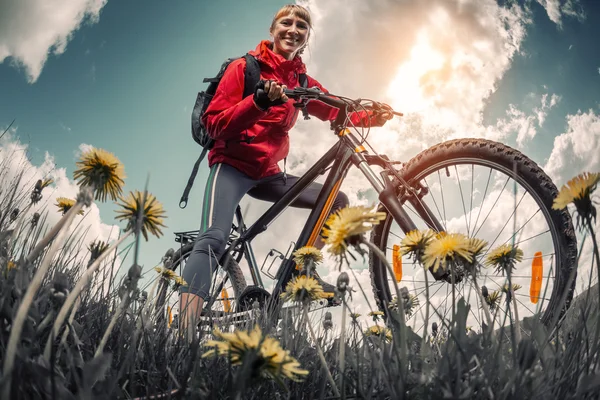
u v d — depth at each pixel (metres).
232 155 2.64
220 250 2.38
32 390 0.58
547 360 0.75
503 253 0.83
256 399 0.84
